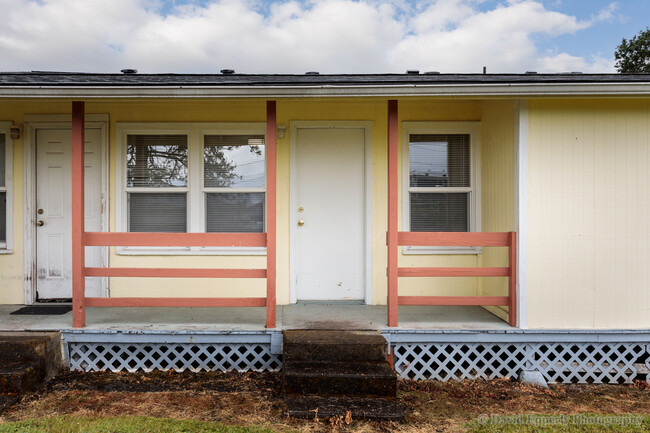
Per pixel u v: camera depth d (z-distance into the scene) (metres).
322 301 5.23
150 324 4.27
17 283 5.10
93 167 5.14
